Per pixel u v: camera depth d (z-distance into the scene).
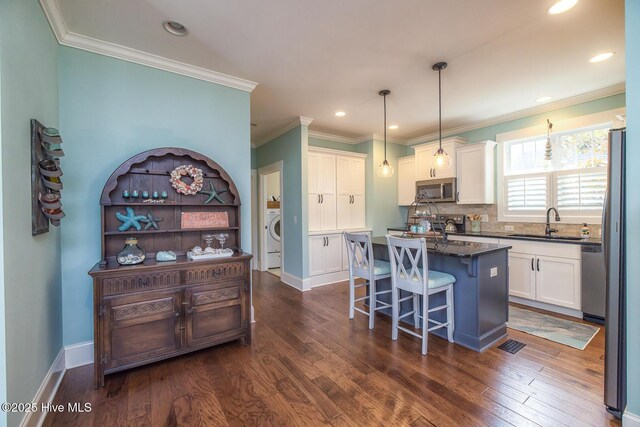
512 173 4.25
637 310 1.49
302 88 3.29
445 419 1.67
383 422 1.65
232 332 2.50
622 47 2.46
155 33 2.23
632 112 1.50
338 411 1.74
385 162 3.68
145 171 2.45
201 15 2.03
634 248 1.50
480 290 2.49
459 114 4.21
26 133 1.57
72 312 2.25
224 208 2.88
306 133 4.38
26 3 1.59
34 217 1.64
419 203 5.21
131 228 2.41
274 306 3.66
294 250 4.58
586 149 3.58
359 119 4.43
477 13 2.03
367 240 2.95
